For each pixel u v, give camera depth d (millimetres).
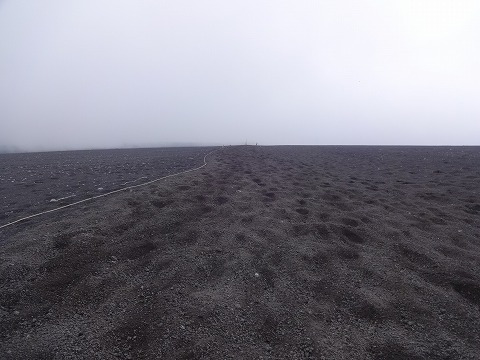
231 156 18750
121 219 5676
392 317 3391
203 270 4285
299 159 18062
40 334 3018
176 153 21609
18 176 10789
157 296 3650
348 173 12625
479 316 3408
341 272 4348
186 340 2979
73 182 9555
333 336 3115
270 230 5703
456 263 4551
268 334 3141
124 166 13570
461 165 13414
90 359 2754
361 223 6254
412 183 10242
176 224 5809
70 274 3953
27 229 5164
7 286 3633
